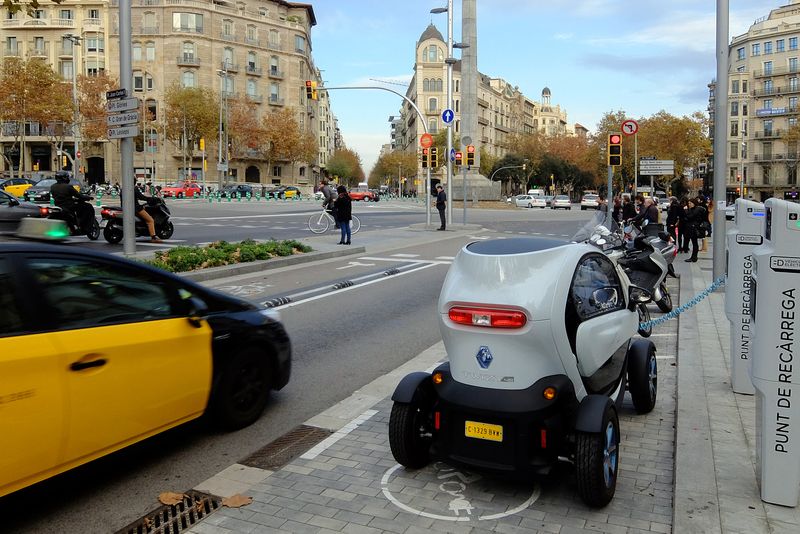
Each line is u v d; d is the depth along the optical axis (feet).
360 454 15.81
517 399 12.55
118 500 13.70
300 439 16.84
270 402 19.88
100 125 215.10
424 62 378.32
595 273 14.89
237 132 256.52
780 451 12.17
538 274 12.92
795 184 313.94
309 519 12.68
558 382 12.71
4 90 185.68
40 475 12.05
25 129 256.73
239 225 91.50
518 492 13.75
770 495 12.33
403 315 32.94
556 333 12.64
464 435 13.06
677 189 293.43
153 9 264.31
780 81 318.86
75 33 264.31
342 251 57.98
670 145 229.04
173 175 270.67
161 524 12.66
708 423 16.71
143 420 14.15
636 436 16.66
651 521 12.48
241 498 13.46
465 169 97.09
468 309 12.93
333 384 21.70
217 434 17.25
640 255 32.12
